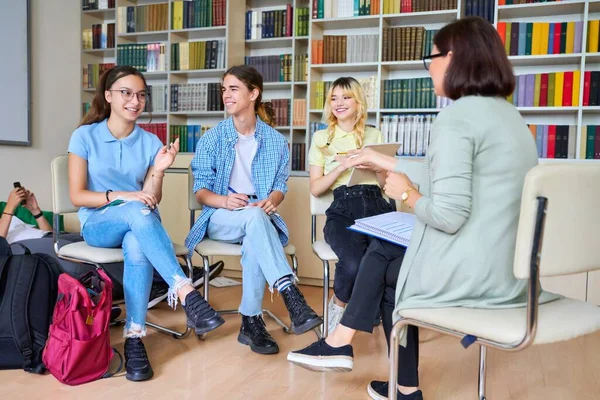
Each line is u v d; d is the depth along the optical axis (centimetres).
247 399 180
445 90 141
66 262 278
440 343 248
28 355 196
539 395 189
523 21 379
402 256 163
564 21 369
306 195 348
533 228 111
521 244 112
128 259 203
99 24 467
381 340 251
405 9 381
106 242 214
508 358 230
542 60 364
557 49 354
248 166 258
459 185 127
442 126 131
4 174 374
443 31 143
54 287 210
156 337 246
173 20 442
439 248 133
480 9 368
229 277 385
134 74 229
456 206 126
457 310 129
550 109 356
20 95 383
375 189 242
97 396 179
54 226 224
